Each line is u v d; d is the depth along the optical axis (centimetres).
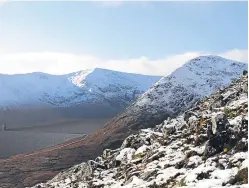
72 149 18575
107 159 4150
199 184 1884
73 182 3894
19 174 13662
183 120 4197
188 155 2527
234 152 2281
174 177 2255
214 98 5006
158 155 2961
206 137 2714
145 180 2512
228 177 1881
